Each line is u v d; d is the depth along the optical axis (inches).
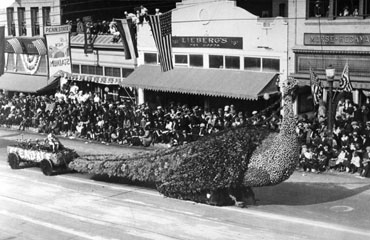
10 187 1656.0
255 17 2026.3
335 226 1218.0
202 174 1387.8
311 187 1551.4
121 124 2239.2
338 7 1856.5
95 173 1635.1
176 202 1453.0
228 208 1382.9
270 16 2348.7
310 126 1758.1
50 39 2354.8
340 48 1836.9
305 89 1998.0
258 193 1513.3
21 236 1238.9
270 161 1317.7
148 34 2367.1
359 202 1403.8
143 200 1482.5
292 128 1311.5
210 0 2162.9
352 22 1807.3
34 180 1737.2
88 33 2637.8
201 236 1184.8
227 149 1360.7
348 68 1736.0
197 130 1968.5
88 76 2647.6
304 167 1711.4
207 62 2190.0
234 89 2007.9
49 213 1398.9
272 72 2015.3
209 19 2150.6
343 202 1406.3
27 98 2751.0
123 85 2346.2
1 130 2687.0
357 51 1793.8
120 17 3016.7
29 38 2903.5
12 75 3031.5
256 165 1334.9
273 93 1975.9
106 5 2994.6
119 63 2518.5
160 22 2033.7
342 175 1656.0
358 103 1889.8
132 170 1537.9
